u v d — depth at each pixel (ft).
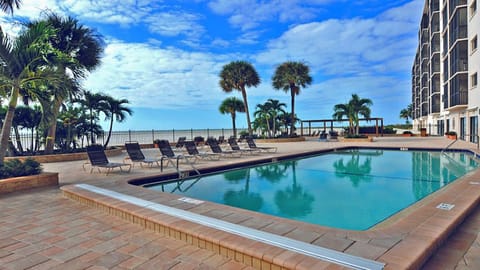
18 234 11.72
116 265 9.00
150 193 17.38
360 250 8.89
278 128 97.09
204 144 63.10
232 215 12.77
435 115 108.99
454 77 71.36
